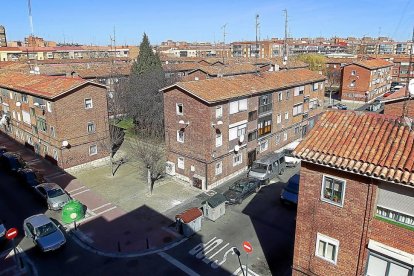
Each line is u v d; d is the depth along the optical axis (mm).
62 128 34312
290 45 132875
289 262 21234
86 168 36812
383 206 13578
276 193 30734
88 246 23188
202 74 57531
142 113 46438
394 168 12781
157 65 61531
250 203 28922
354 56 100938
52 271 20719
